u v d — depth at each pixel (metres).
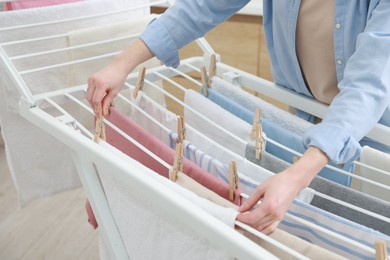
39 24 1.20
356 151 0.70
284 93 1.13
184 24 1.05
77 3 1.27
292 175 0.66
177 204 0.68
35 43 1.25
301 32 0.99
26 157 1.30
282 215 0.66
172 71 1.28
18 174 1.30
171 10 1.06
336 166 0.89
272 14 1.05
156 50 1.04
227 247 0.62
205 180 0.82
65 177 1.36
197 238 0.77
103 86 0.98
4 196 2.13
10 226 1.96
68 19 1.23
